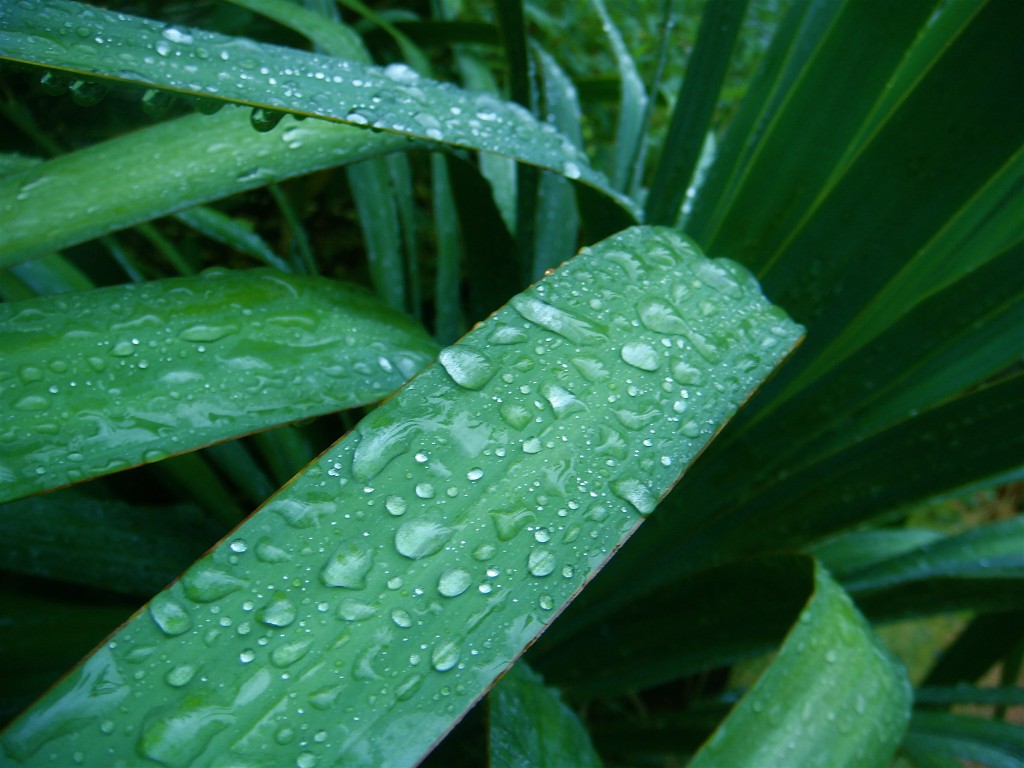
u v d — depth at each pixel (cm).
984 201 28
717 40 27
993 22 22
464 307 48
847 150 26
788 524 29
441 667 14
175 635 14
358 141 22
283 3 32
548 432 16
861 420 29
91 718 13
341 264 50
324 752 14
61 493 28
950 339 26
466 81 43
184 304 19
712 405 18
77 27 18
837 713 19
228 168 21
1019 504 75
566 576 15
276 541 15
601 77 44
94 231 19
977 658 36
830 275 27
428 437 16
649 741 34
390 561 15
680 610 28
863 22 24
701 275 20
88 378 18
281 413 18
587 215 26
